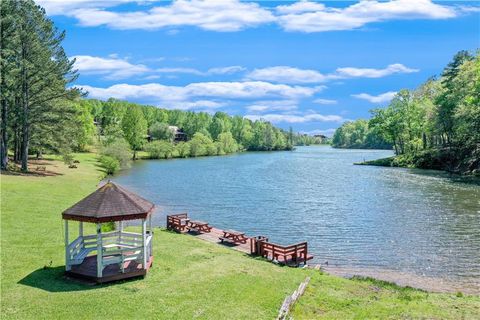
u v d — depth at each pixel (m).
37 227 26.78
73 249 18.84
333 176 76.50
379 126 112.69
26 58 52.28
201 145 159.88
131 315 14.73
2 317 14.12
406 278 22.08
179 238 27.81
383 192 53.94
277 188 59.81
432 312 16.17
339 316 15.66
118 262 18.09
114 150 91.88
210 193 54.81
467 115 73.56
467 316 15.79
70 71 58.22
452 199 47.12
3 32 49.47
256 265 21.80
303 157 150.75
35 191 39.78
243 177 75.62
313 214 40.12
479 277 22.23
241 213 40.94
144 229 18.77
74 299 15.91
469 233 31.64
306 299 17.25
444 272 23.08
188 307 15.62
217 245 26.45
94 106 199.25
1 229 25.44
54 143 59.03
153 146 137.38
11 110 52.66
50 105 54.22
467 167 75.38
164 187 60.38
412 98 106.75
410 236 31.02
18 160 64.00
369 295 18.36
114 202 18.25
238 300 16.53
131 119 130.38
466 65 82.38
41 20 53.41
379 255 26.36
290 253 23.34
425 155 91.12
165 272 19.55
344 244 29.12
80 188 47.50
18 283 17.31
